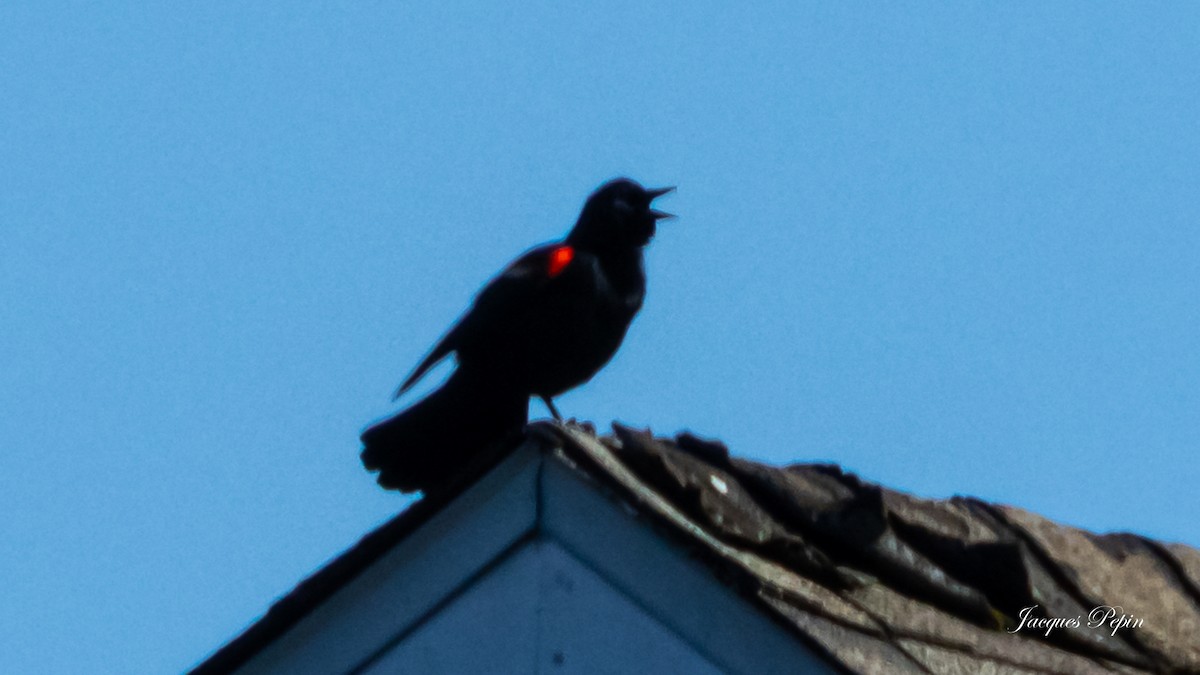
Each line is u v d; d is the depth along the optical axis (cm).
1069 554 1409
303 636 1225
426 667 1184
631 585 1141
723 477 1245
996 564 1305
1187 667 1355
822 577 1209
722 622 1120
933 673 1162
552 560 1163
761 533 1203
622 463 1193
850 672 1095
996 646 1244
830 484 1299
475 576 1182
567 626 1151
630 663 1132
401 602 1198
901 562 1256
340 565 1196
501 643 1164
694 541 1120
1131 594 1403
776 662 1110
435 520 1182
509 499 1173
